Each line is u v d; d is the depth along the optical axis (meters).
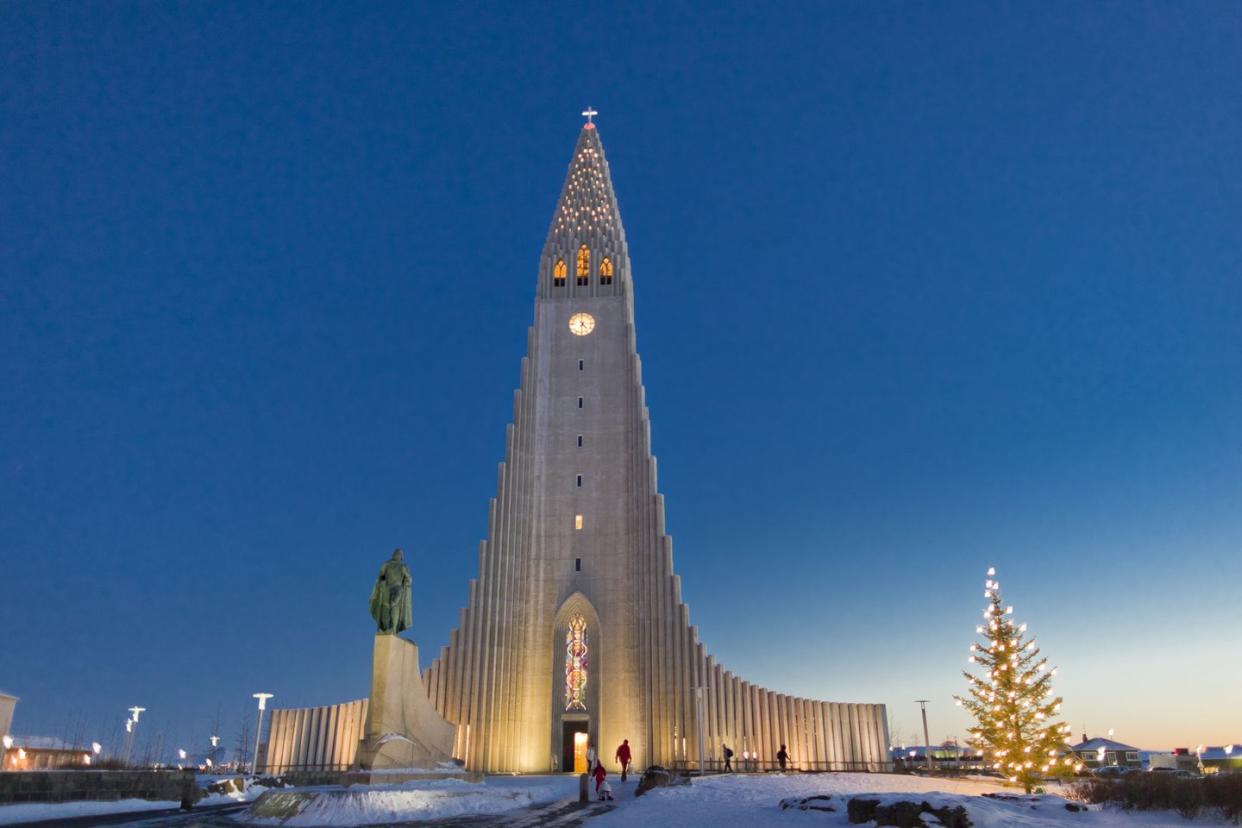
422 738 38.22
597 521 68.94
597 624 65.88
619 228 82.06
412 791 30.58
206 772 68.31
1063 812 28.47
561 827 26.98
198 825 27.47
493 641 64.44
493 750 61.81
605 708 64.06
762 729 62.72
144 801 35.53
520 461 70.19
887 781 40.31
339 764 63.66
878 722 64.56
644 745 62.25
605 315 75.50
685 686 62.06
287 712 67.00
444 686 63.22
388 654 36.69
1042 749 35.75
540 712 64.44
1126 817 28.28
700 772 50.09
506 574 66.69
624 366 73.62
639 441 69.94
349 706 64.94
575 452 71.19
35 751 49.28
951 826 23.31
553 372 74.00
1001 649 36.97
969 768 60.00
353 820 28.02
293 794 29.20
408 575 38.75
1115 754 82.94
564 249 78.62
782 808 29.53
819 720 63.97
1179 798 28.39
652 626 64.12
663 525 66.38
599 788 37.00
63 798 32.84
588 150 85.75
